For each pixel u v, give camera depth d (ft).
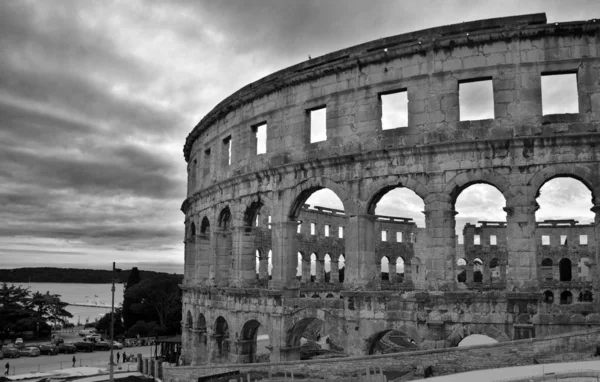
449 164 129.39
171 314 449.48
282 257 154.20
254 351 169.37
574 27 124.36
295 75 154.10
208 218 196.03
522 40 127.95
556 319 115.85
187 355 212.23
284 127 158.71
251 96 169.89
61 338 435.12
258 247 271.69
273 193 158.61
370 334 131.95
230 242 191.01
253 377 133.59
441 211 128.77
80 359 324.39
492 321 120.47
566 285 313.32
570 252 328.49
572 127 122.72
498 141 124.88
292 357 150.41
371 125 140.46
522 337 117.19
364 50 143.02
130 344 396.16
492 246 333.62
